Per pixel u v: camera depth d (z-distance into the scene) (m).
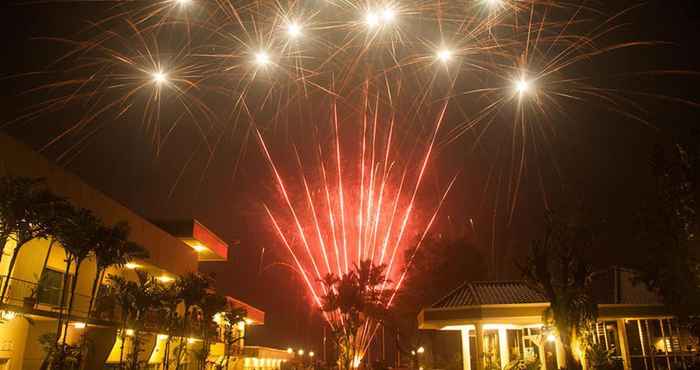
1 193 17.17
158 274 35.59
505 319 26.58
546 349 30.50
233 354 47.06
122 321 26.59
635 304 26.30
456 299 28.61
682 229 15.64
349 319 38.41
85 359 23.83
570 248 20.67
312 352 76.56
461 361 36.59
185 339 34.91
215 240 44.62
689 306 15.66
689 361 22.78
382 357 52.47
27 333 22.52
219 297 34.41
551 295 20.58
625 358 26.27
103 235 21.05
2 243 17.56
